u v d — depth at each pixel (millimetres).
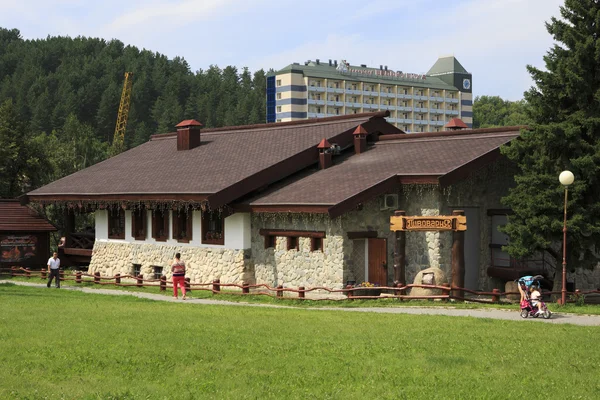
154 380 12594
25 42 199875
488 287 29078
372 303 25031
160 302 25516
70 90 159375
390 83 175875
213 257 31672
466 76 189875
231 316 20766
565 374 13055
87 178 39281
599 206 24781
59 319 19359
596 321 20094
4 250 39531
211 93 173125
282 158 31891
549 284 29094
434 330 17812
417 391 11867
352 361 14039
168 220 33938
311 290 26016
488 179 29047
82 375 12836
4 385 12031
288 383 12414
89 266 38562
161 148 41938
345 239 27203
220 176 31781
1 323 18406
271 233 29672
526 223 25266
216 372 13117
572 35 25172
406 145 32406
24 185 52344
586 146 24812
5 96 155125
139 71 177000
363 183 28016
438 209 27484
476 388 12078
